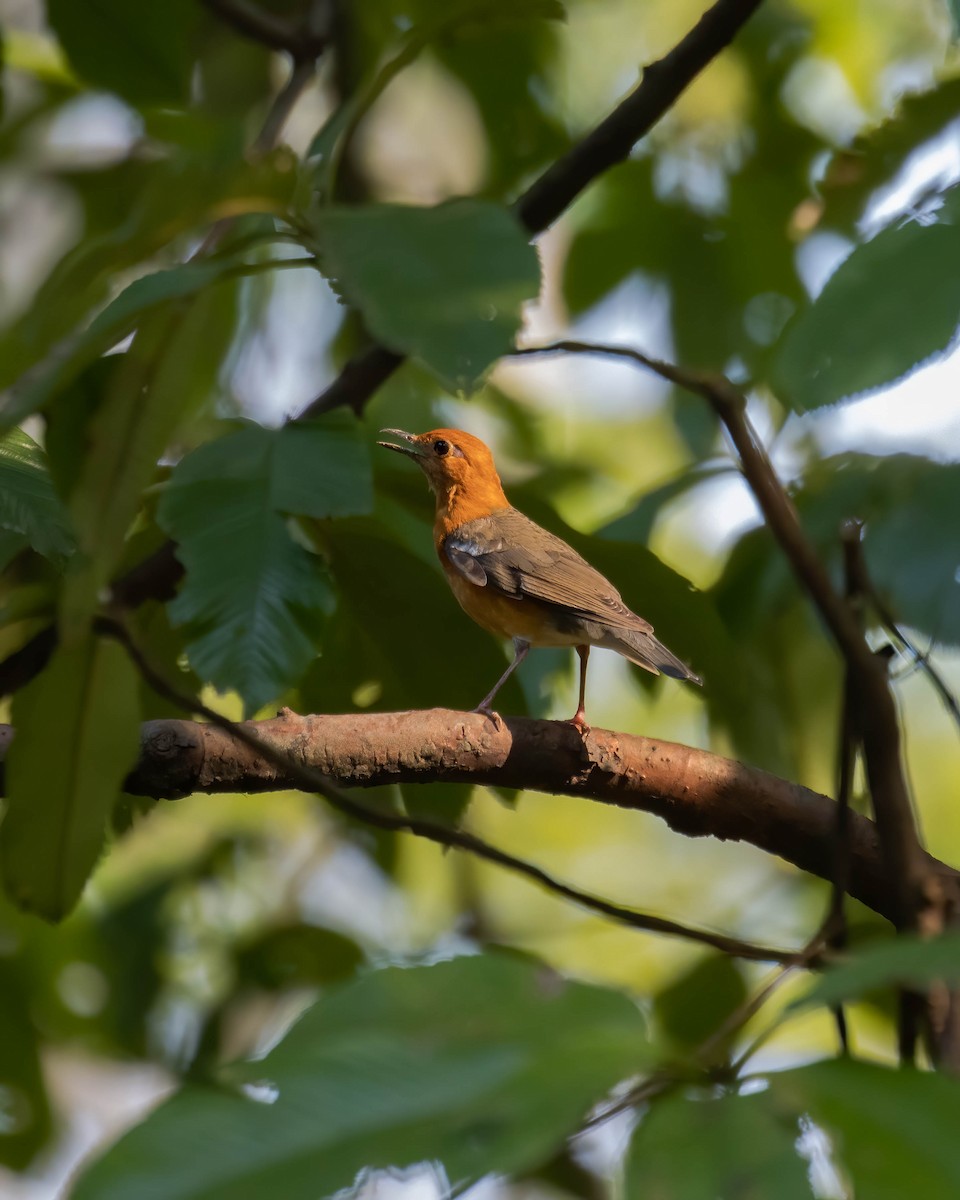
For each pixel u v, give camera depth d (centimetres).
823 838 845
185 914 1386
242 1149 304
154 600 862
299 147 1459
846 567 650
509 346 388
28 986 1268
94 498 462
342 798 567
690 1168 290
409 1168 291
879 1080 308
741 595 1001
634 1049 315
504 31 1307
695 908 1752
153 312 464
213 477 680
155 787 734
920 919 567
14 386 454
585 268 1374
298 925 1257
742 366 1345
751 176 1391
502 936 1553
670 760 838
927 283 436
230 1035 1251
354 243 412
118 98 1173
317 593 664
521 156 1366
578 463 1552
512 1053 320
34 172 1223
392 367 964
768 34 1440
